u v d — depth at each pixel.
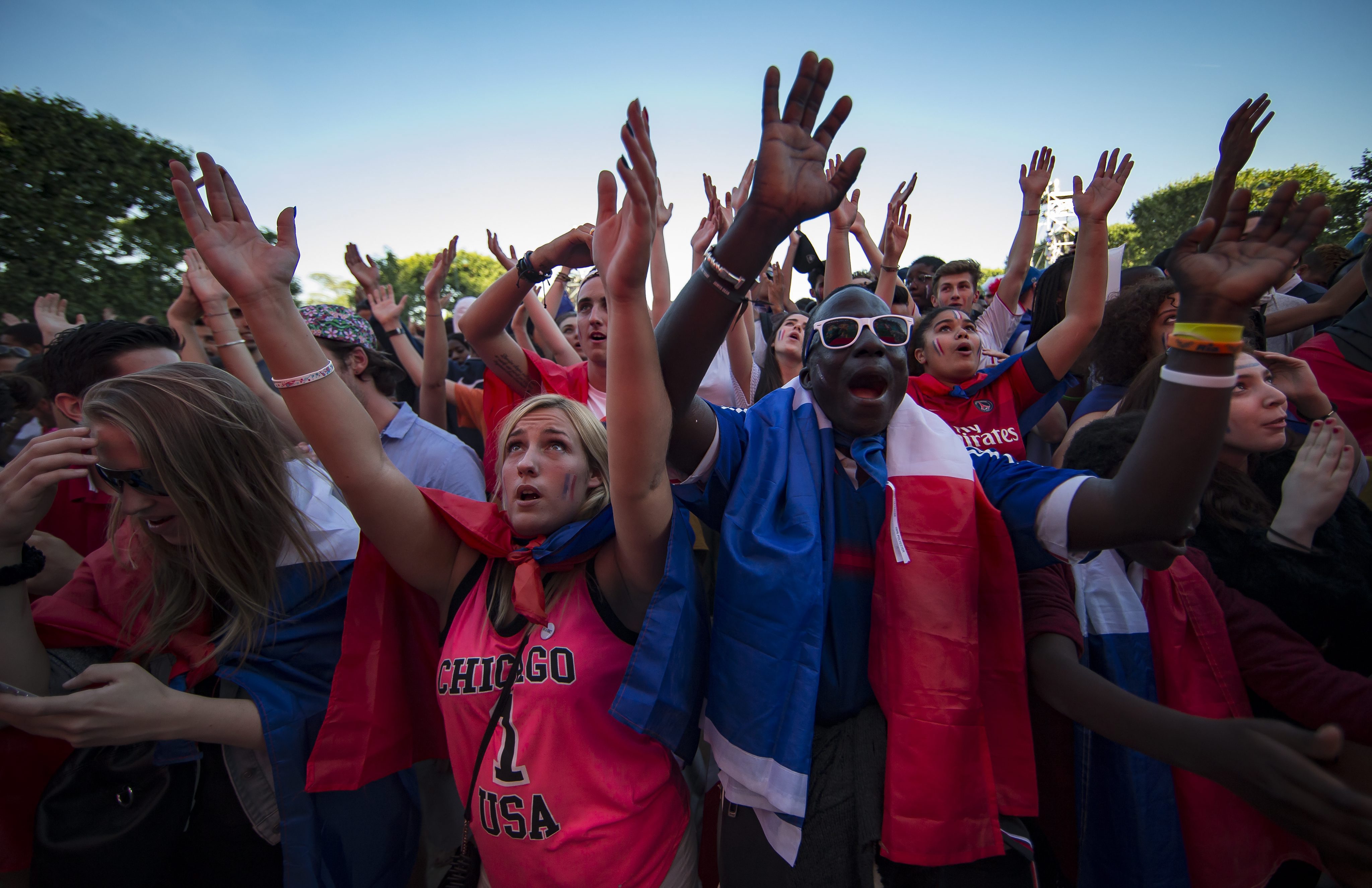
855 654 1.53
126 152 13.08
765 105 1.30
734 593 1.45
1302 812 1.09
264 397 2.82
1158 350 2.64
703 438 1.55
